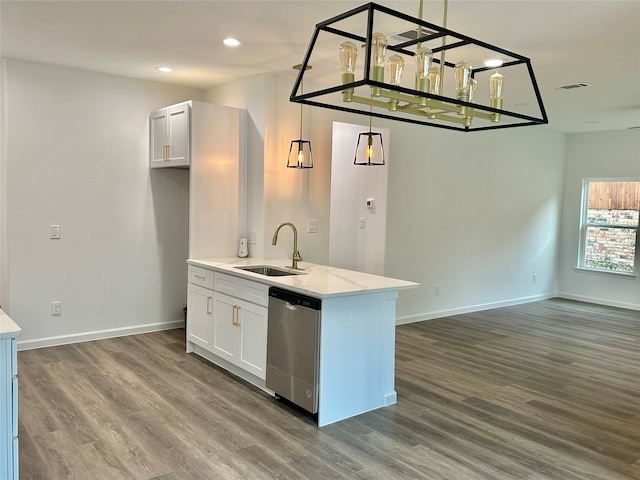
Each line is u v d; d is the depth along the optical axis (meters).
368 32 2.00
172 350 4.68
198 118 4.52
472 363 4.61
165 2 2.96
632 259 7.34
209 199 4.64
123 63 4.39
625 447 3.03
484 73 4.27
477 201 6.82
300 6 2.97
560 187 7.98
